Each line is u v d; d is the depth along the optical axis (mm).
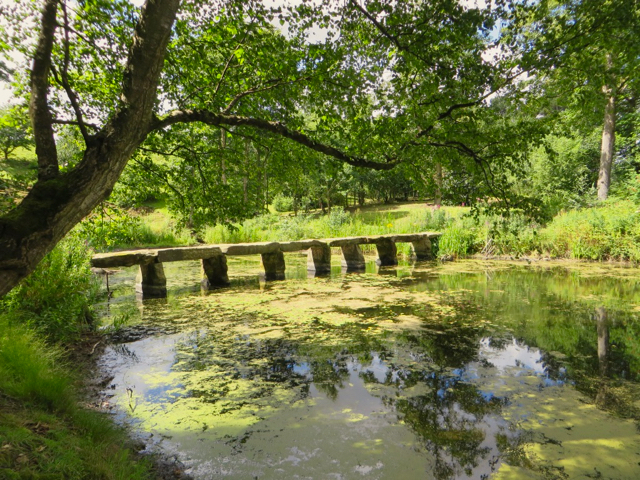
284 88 3453
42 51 1868
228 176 3980
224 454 2248
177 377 3352
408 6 2963
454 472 2070
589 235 10656
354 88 3229
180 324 4969
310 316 5336
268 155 3984
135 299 6465
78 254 4945
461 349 4020
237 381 3271
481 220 12039
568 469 2094
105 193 2035
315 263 9430
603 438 2396
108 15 2545
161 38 2074
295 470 2096
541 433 2453
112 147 2023
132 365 3613
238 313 5512
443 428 2521
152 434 2461
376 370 3488
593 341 4242
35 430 1903
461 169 3732
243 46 3238
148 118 2207
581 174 15773
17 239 1677
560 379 3273
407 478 2018
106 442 2178
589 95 3242
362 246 13570
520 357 3789
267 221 15984
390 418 2650
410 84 3250
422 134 3504
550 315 5320
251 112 3602
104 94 3291
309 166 4031
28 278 4117
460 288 7258
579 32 2771
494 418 2645
